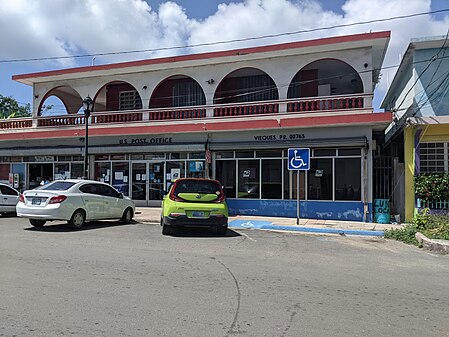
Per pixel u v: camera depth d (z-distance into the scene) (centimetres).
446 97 1430
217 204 1094
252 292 568
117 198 1346
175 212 1066
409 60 1543
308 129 1559
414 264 795
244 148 1627
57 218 1137
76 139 1936
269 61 1675
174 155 1798
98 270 677
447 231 1086
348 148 1520
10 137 1984
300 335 419
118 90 2120
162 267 709
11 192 1577
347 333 427
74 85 1992
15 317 455
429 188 1396
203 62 1738
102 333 415
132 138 1828
